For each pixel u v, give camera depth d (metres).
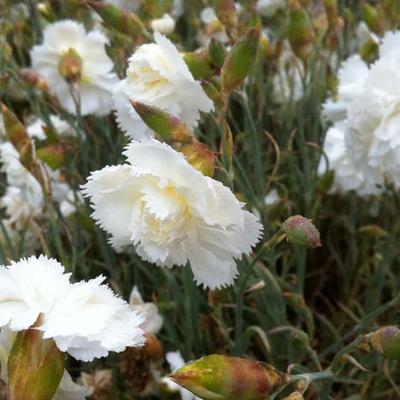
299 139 0.34
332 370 0.19
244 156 0.37
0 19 0.38
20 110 0.42
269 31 0.40
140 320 0.18
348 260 0.35
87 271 0.30
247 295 0.32
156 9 0.32
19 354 0.17
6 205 0.35
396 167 0.25
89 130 0.34
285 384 0.17
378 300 0.30
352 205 0.33
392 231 0.31
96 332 0.17
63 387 0.19
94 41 0.33
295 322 0.34
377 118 0.25
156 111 0.21
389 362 0.28
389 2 0.33
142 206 0.19
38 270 0.18
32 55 0.33
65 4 0.37
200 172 0.18
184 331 0.28
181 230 0.19
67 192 0.33
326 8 0.33
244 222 0.19
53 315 0.17
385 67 0.25
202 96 0.23
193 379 0.16
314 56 0.33
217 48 0.24
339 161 0.32
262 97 0.35
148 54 0.23
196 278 0.20
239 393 0.16
